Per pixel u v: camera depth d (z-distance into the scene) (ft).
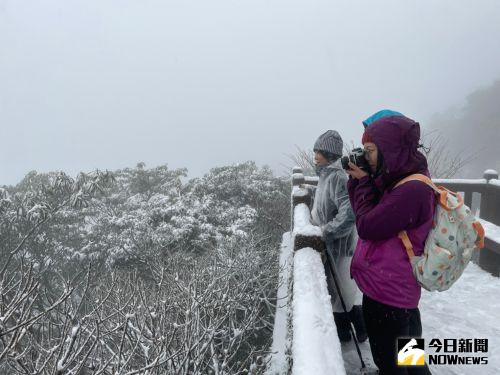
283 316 13.35
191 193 32.01
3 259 24.14
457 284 11.68
